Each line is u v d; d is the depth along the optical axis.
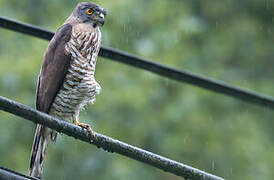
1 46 13.76
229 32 17.42
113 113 13.91
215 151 14.75
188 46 16.06
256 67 17.23
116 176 13.57
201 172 7.29
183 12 15.78
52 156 13.43
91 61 9.07
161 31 15.20
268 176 14.76
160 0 15.35
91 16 9.18
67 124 7.25
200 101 14.95
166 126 14.63
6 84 13.20
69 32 9.01
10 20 9.13
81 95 9.05
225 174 14.73
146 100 14.37
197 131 14.76
